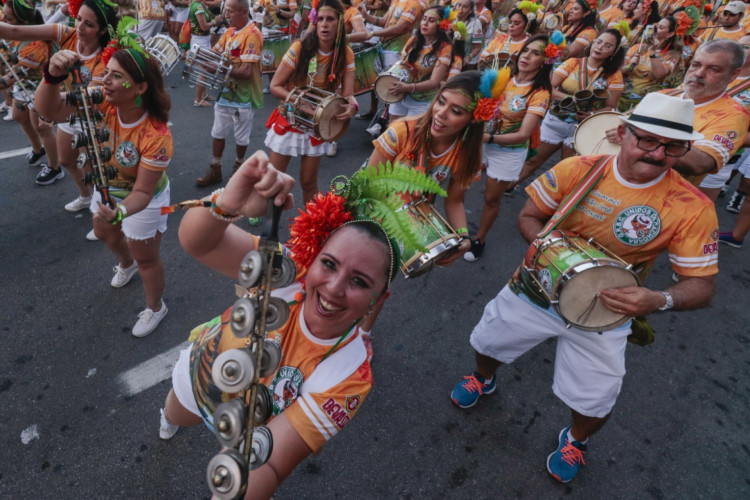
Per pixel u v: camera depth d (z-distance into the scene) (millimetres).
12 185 4613
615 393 2434
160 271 3119
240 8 4496
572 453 2723
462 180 2797
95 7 3031
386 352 3436
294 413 1362
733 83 3793
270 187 1162
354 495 2533
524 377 3404
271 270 1144
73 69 2436
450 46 5020
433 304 3957
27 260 3750
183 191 4883
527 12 5703
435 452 2809
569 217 2324
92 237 4051
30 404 2748
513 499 2633
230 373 988
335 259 1305
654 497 2746
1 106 5848
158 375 3020
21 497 2336
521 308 2549
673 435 3137
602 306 2139
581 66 4781
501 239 4965
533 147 4359
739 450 3104
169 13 8328
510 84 4035
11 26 3154
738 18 6414
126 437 2646
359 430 2861
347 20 6262
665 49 5598
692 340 4000
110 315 3387
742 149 4602
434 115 2525
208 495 2449
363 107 7691
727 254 5262
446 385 3246
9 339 3104
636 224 2164
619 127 2141
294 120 3793
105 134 2391
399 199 1326
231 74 4441
